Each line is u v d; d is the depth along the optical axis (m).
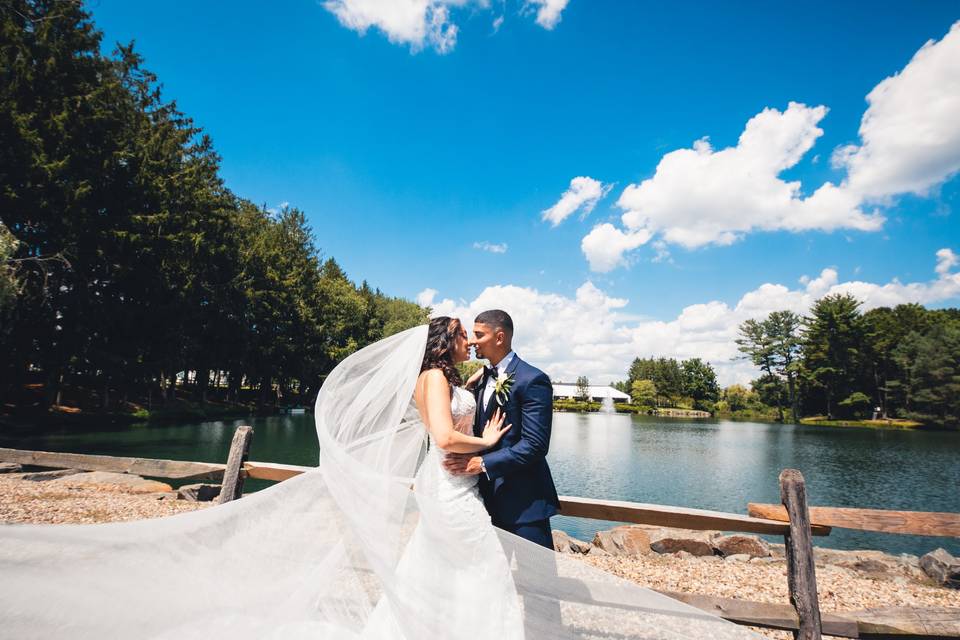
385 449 2.49
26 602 1.75
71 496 6.86
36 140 19.92
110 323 25.14
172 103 32.19
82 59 22.67
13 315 20.36
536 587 2.35
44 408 24.08
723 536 6.69
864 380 73.12
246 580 2.18
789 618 3.04
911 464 22.70
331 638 2.17
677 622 2.32
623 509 3.56
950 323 71.94
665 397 115.38
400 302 65.25
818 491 15.95
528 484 2.57
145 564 2.00
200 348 35.22
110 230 23.12
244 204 49.00
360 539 2.22
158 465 5.93
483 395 2.75
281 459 16.23
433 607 2.20
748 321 95.06
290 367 47.53
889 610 3.16
